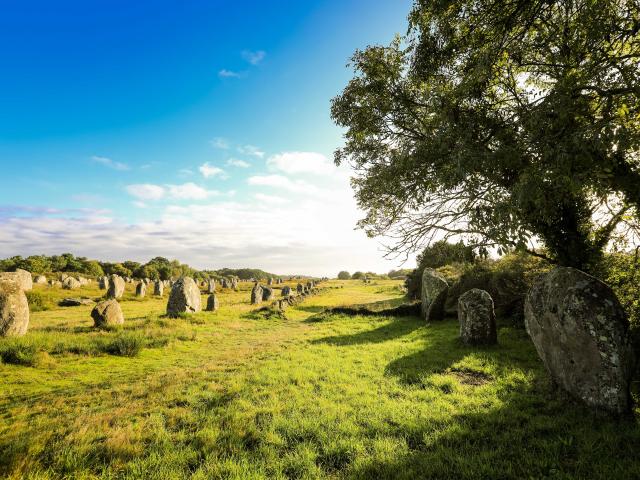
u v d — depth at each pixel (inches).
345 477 169.3
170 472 173.6
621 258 376.5
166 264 3713.1
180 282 834.2
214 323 735.7
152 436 213.0
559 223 387.5
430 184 303.0
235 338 599.8
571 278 255.1
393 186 349.4
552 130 233.9
